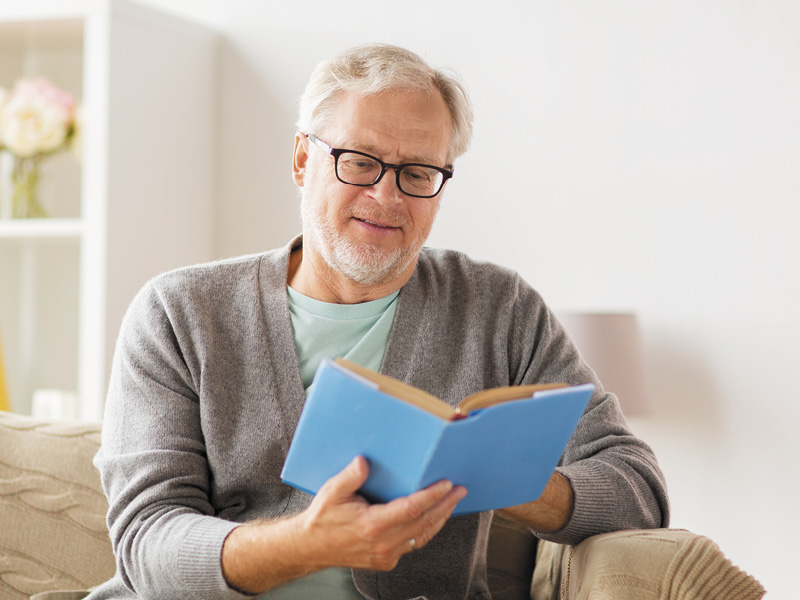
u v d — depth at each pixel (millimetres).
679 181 2553
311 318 1435
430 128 1339
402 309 1444
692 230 2541
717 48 2518
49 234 2668
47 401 2885
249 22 2971
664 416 2562
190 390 1395
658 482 1361
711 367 2520
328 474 1024
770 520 2459
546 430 1033
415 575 1373
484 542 1471
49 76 3027
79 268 3016
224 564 1125
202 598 1159
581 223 2639
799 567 2434
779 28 2463
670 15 2559
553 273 2666
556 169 2660
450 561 1389
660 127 2568
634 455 1380
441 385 1437
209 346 1393
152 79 2723
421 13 2779
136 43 2654
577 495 1271
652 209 2578
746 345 2488
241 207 2982
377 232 1338
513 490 1086
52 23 2664
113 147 2588
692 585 1120
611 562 1155
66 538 1619
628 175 2600
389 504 976
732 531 2494
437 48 2766
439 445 923
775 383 2459
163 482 1283
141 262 2701
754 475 2477
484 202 2730
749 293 2488
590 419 1430
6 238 2793
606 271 2617
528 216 2688
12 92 2887
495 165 2717
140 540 1227
